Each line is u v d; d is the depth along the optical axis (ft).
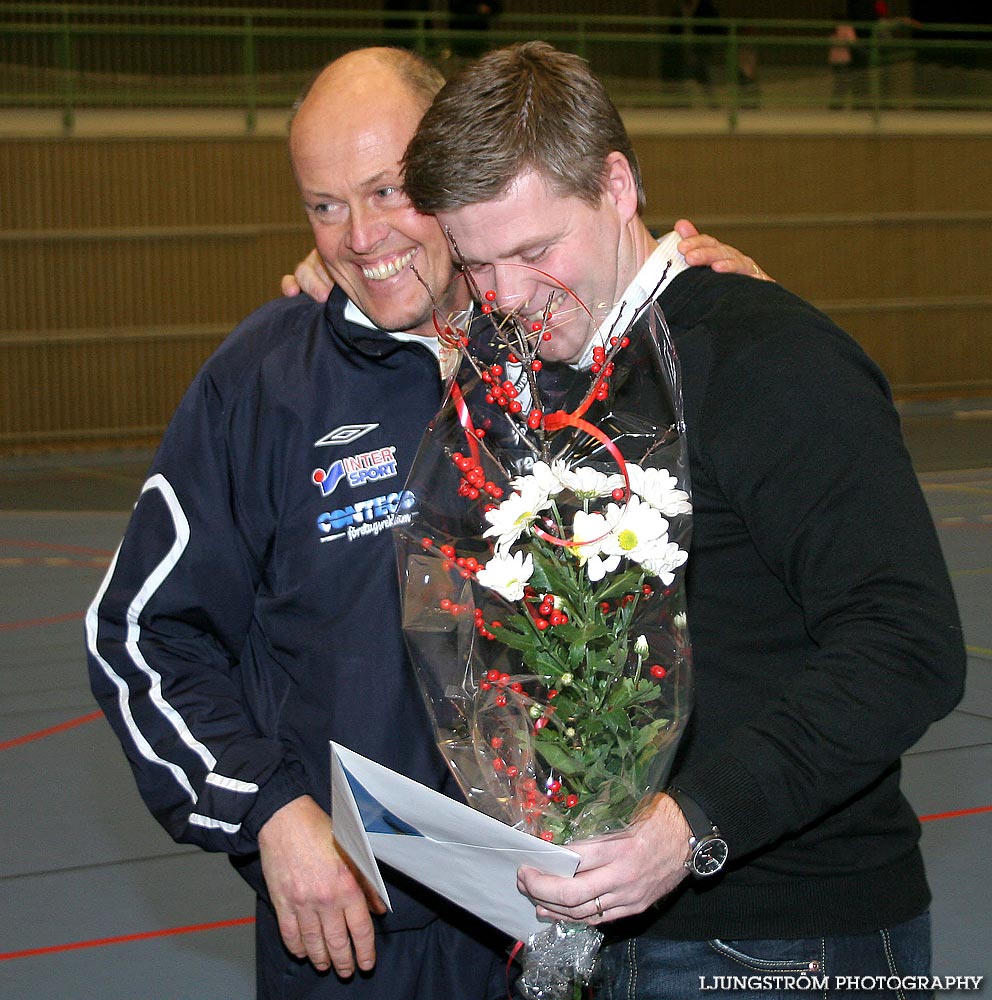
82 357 44.24
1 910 10.81
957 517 28.63
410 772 6.11
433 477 4.57
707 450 4.71
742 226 50.60
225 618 6.14
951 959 9.32
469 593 4.41
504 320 4.72
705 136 49.62
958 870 10.91
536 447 4.46
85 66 43.57
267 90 45.62
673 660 4.35
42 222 43.29
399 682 6.09
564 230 4.69
